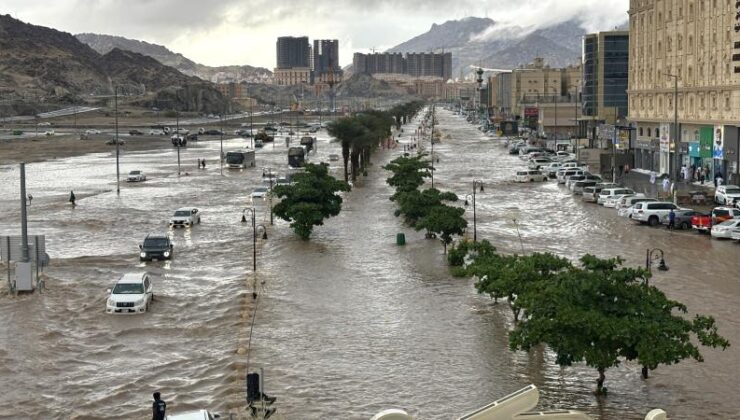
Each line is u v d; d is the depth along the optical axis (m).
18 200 93.69
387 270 53.22
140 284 44.12
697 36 95.38
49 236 69.00
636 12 117.19
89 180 117.44
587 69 179.25
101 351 36.34
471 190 101.62
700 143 96.31
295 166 133.12
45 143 198.88
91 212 83.62
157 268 55.09
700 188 92.12
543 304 29.30
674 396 29.67
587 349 27.59
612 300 29.36
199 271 53.94
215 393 30.62
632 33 120.12
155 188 106.88
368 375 32.59
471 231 68.75
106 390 31.28
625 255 57.53
